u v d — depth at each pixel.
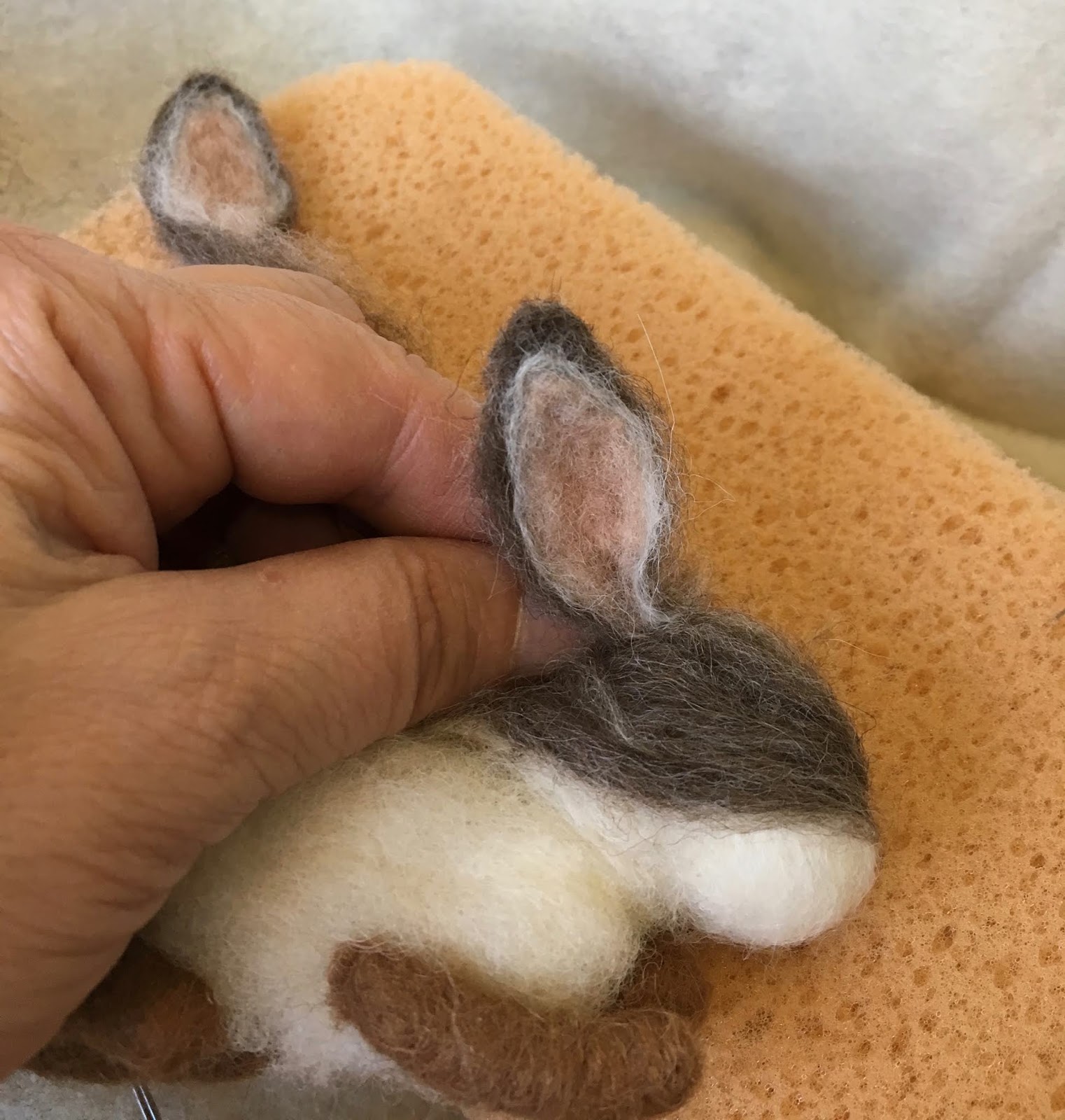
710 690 0.12
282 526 0.13
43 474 0.10
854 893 0.12
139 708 0.09
